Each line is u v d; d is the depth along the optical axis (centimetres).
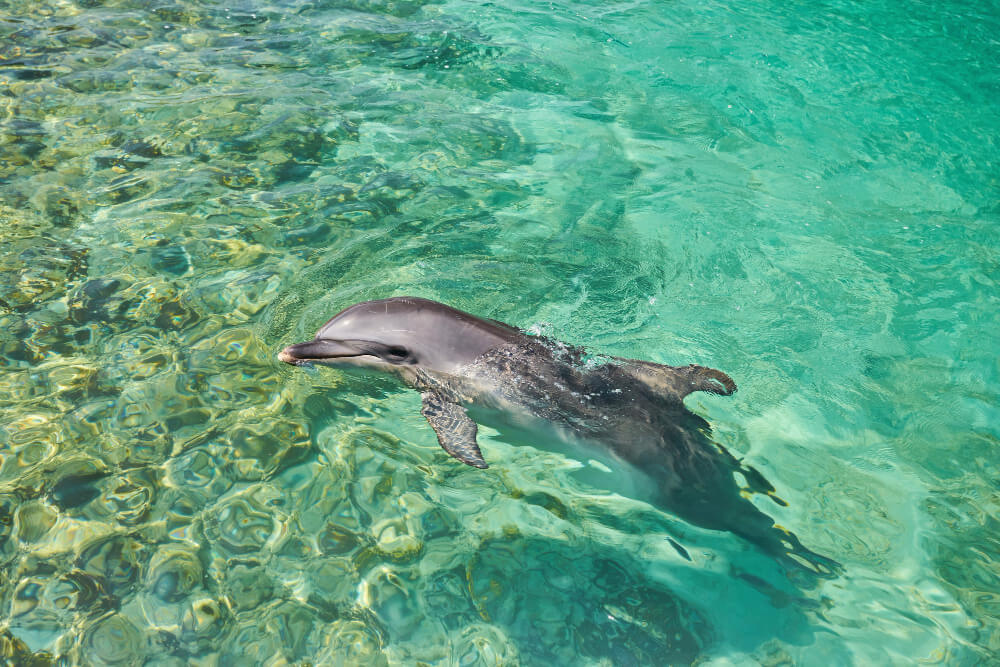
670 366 238
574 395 228
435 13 504
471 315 247
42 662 169
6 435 217
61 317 258
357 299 272
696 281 293
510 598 189
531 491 217
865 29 501
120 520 198
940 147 381
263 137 364
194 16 485
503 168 354
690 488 212
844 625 186
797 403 245
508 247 304
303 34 469
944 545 204
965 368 258
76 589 183
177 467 212
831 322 276
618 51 464
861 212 335
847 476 222
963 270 301
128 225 303
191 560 191
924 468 225
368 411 237
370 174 344
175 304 266
